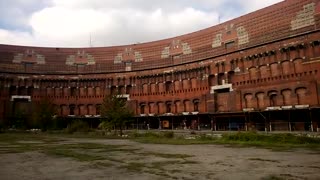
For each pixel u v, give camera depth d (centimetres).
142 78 7412
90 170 1291
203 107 6150
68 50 8125
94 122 7638
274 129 4716
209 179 1076
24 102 7581
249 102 5356
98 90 7812
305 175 1127
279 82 4922
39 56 7938
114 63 7838
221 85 5912
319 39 4516
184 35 6969
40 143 3003
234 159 1605
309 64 4591
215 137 3469
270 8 5291
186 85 6644
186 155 1825
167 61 7119
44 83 7806
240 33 5766
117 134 4847
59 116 7162
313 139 2612
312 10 4691
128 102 7419
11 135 4778
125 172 1235
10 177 1147
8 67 7575
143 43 7675
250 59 5425
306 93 4566
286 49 4888
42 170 1300
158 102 7050
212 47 6297
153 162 1523
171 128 6588
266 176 1116
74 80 7894
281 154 1819
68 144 2856
